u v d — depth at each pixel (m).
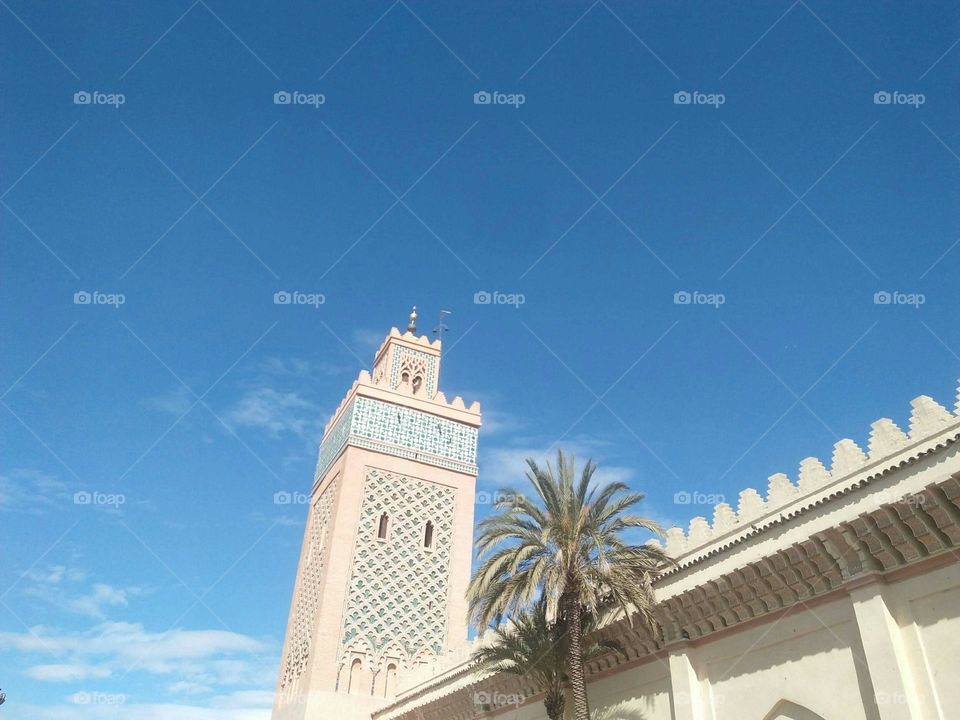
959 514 15.86
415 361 45.78
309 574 40.53
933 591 16.06
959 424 16.12
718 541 20.84
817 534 17.81
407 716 33.69
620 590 20.84
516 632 25.03
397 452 41.75
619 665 23.55
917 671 15.88
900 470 16.92
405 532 40.03
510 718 28.16
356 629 37.09
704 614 20.70
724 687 19.95
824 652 17.78
